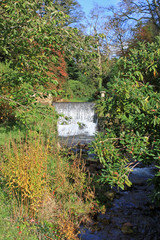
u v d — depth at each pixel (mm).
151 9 20594
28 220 3697
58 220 3863
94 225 4117
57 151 5906
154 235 3818
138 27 21688
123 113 3959
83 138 12641
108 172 3504
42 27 4465
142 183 5871
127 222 4207
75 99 24172
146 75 4121
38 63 5609
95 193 5148
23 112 5371
